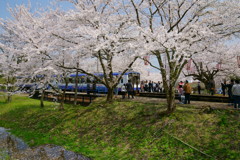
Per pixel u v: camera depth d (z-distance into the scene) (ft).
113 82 42.55
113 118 34.81
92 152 25.57
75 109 44.39
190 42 25.88
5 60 41.73
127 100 43.50
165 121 28.48
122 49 30.45
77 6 28.55
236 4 26.45
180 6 30.19
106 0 30.60
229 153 19.53
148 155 22.62
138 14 33.65
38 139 32.35
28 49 28.71
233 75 58.85
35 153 26.40
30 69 39.93
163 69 29.14
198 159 19.90
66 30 31.14
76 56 33.65
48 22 33.27
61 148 28.02
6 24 32.01
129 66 37.65
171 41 22.27
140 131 28.37
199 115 27.81
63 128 36.09
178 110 30.55
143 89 75.82
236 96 28.50
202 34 23.75
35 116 46.16
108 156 23.93
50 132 35.58
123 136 28.58
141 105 37.06
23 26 29.17
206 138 22.89
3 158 24.89
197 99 40.68
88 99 54.60
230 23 27.84
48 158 24.64
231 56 46.03
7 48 30.35
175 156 21.27
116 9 32.63
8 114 53.36
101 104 41.93
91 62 48.91
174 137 24.50
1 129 41.19
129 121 32.19
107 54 34.47
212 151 20.56
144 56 27.76
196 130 24.79
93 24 29.94
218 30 29.37
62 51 34.76
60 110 46.37
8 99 70.74
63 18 29.40
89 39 30.60
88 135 31.65
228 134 22.49
